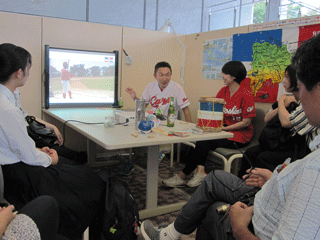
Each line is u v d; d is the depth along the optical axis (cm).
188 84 379
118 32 335
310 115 67
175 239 137
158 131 190
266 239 82
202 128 202
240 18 545
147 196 205
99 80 322
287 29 253
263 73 276
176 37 373
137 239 172
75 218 147
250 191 119
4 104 142
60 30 304
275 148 210
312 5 405
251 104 253
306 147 185
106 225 154
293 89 208
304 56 65
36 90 301
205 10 612
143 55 355
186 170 253
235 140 253
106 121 205
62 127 320
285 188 74
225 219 114
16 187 145
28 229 85
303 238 60
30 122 211
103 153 350
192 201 132
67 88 308
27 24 287
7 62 152
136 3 549
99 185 162
